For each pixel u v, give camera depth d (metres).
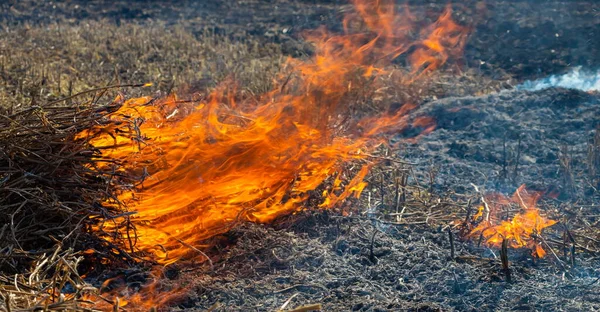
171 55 15.25
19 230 7.01
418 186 9.13
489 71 15.08
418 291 6.91
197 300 6.69
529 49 16.14
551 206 8.70
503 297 6.77
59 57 14.91
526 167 9.79
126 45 15.86
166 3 20.72
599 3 18.84
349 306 6.62
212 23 18.55
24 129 7.27
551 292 6.83
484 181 9.41
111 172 7.33
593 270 7.21
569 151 10.16
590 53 15.74
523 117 11.25
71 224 7.16
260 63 14.23
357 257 7.48
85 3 20.89
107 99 11.14
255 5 20.36
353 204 8.50
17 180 7.12
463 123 11.29
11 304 5.83
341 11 19.23
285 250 7.53
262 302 6.68
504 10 18.55
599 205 8.71
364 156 9.14
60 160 7.21
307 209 8.30
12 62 13.91
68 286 6.62
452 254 7.44
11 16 19.47
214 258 7.41
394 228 8.06
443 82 13.61
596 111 11.23
